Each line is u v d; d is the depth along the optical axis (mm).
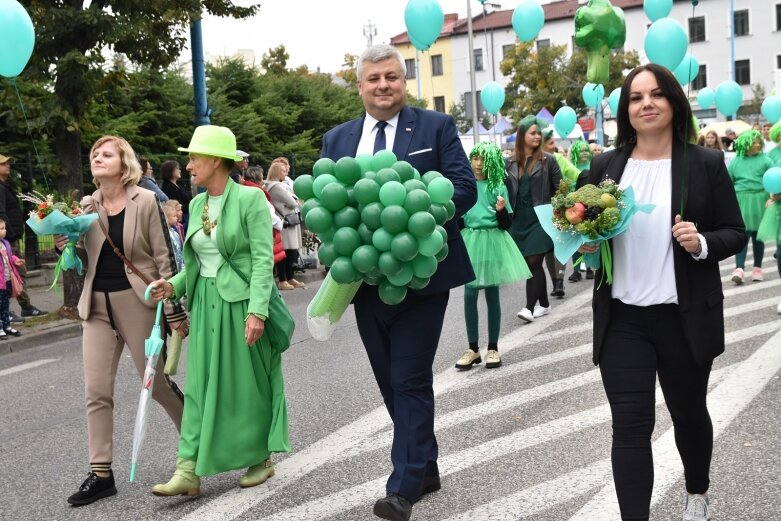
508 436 4980
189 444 4188
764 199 10398
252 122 23516
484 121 40844
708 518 3467
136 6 10906
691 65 5031
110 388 4379
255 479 4371
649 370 3123
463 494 4082
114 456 5020
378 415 5598
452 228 3818
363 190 3283
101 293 4363
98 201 4426
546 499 3949
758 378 5898
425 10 6234
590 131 25672
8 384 7465
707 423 3305
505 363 6969
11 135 15336
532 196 8477
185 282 4332
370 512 3936
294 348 8188
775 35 55375
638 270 3154
